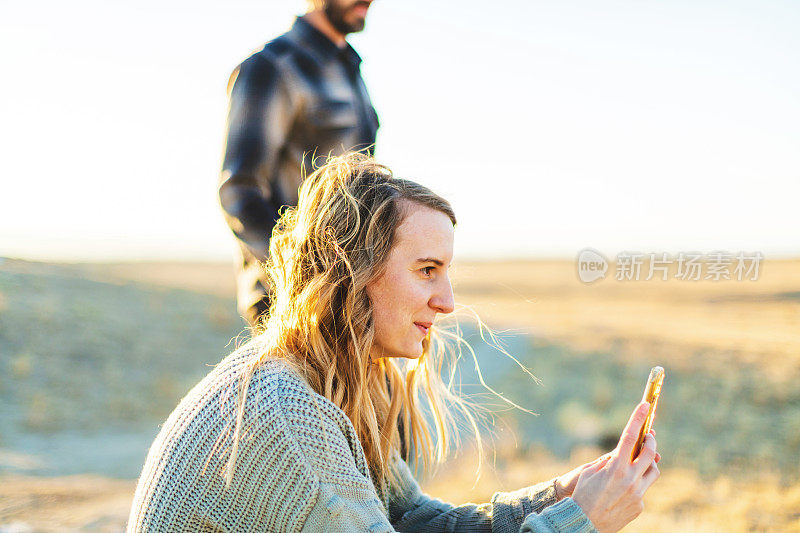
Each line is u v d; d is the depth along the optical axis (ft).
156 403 44.57
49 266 105.09
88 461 28.66
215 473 4.53
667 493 23.39
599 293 201.16
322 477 4.43
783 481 27.40
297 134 7.34
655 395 4.91
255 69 7.16
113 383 47.52
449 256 5.27
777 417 45.65
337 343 5.21
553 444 36.22
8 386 42.68
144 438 35.50
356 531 4.41
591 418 42.75
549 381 61.36
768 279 175.83
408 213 5.18
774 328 108.68
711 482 26.68
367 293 5.20
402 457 6.79
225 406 4.64
